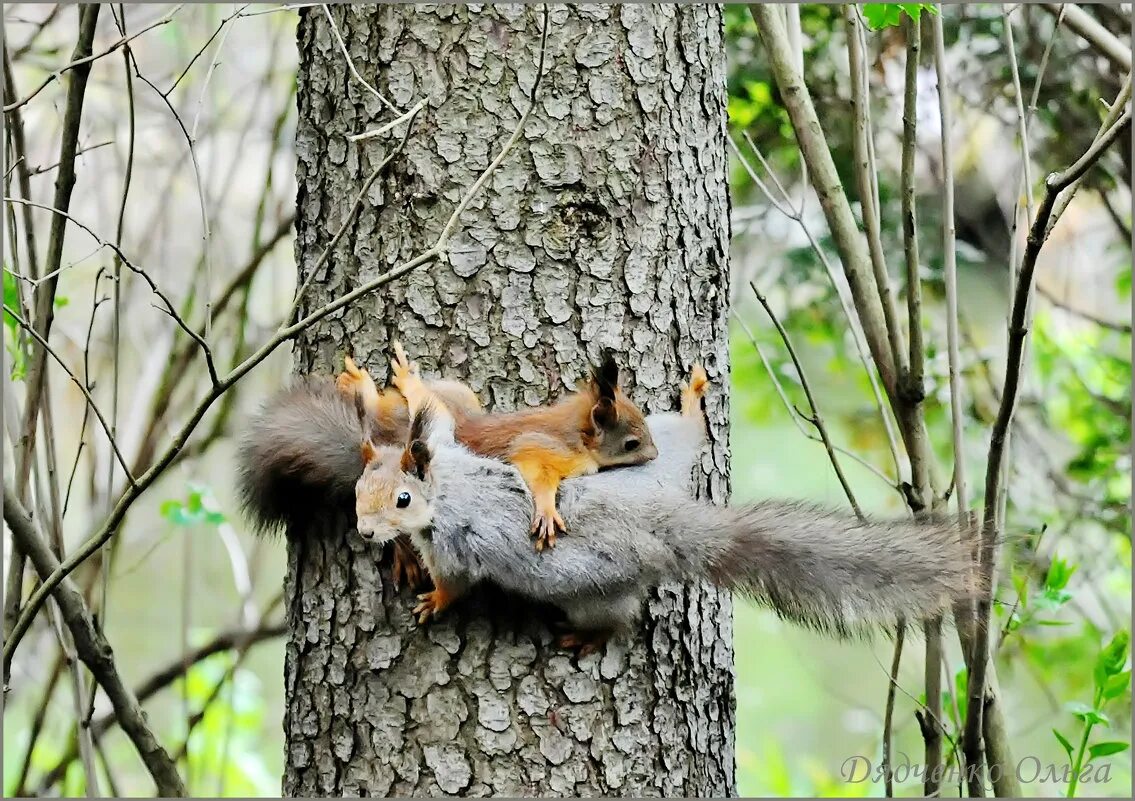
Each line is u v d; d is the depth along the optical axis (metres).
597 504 5.52
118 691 7.23
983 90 11.27
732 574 5.71
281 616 12.60
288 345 10.53
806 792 13.12
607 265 6.11
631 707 5.98
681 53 6.41
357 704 6.01
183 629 9.28
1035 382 12.03
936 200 11.61
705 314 6.42
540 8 6.17
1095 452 11.68
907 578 5.75
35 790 10.12
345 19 6.35
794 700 19.72
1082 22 8.41
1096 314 12.84
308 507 6.32
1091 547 11.66
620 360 6.09
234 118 12.12
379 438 5.80
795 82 7.84
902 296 11.55
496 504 5.43
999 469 6.54
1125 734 10.66
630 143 6.20
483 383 6.00
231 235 12.57
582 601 5.65
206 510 9.12
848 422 12.69
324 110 6.41
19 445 7.35
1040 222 5.88
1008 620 7.59
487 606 5.92
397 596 6.02
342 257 6.26
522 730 5.84
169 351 10.53
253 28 12.09
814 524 5.87
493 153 6.10
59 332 10.88
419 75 6.18
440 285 6.07
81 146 10.30
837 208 7.81
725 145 6.71
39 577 7.12
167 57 11.73
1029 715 12.91
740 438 17.61
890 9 7.25
